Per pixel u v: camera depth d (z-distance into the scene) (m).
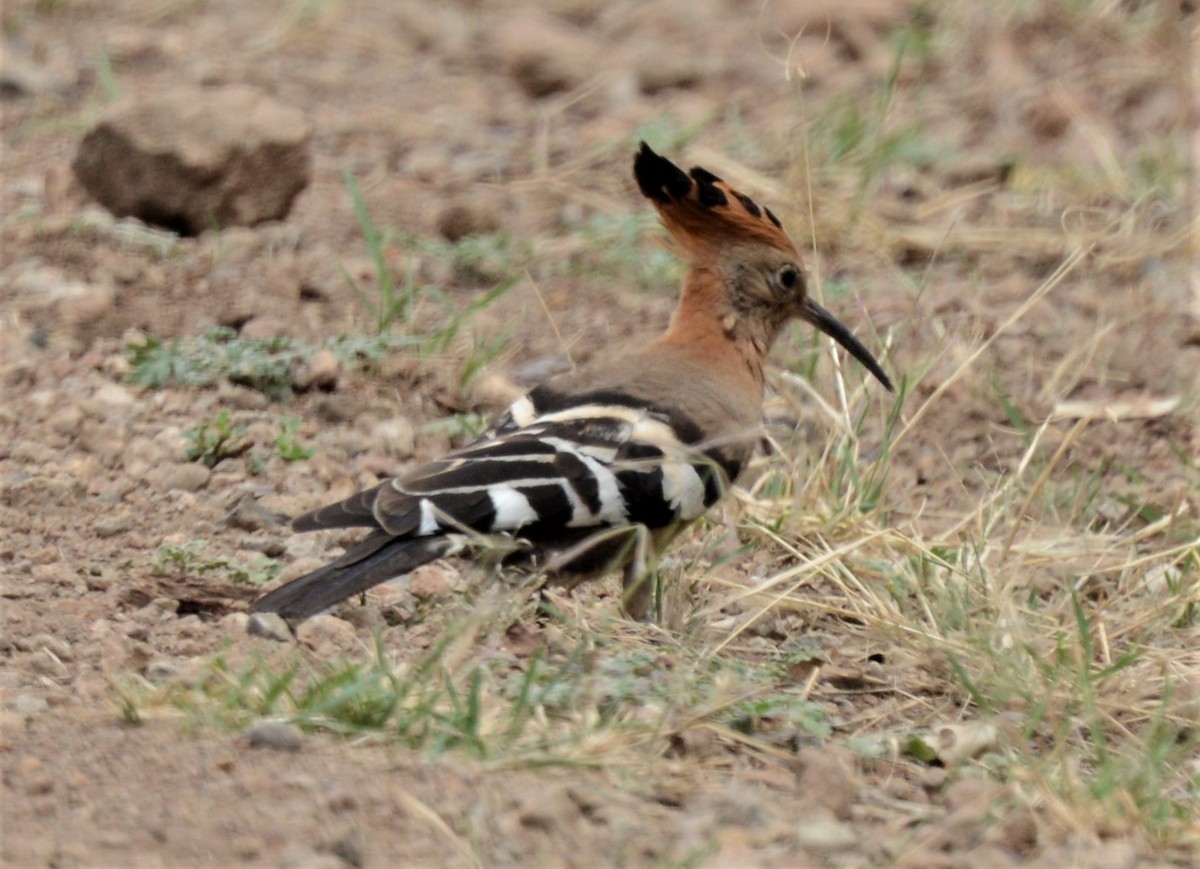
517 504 8.87
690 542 10.89
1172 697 8.85
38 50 19.47
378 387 12.61
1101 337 13.66
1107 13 19.20
